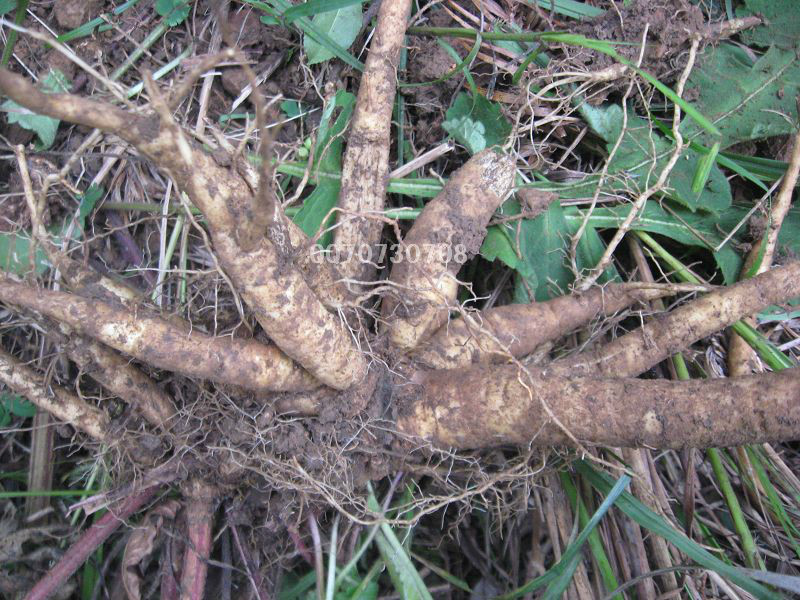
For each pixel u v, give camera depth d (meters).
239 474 0.32
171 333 0.27
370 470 0.32
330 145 0.35
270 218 0.22
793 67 0.38
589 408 0.28
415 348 0.32
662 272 0.37
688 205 0.37
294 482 0.31
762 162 0.37
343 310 0.32
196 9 0.38
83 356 0.29
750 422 0.26
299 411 0.31
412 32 0.38
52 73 0.37
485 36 0.36
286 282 0.25
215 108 0.39
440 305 0.31
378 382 0.31
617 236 0.34
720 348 0.39
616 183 0.38
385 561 0.32
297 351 0.27
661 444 0.27
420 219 0.32
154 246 0.38
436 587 0.39
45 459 0.37
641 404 0.27
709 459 0.38
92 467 0.37
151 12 0.38
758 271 0.35
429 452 0.32
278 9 0.37
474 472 0.34
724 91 0.38
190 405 0.31
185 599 0.32
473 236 0.32
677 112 0.33
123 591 0.36
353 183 0.33
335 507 0.31
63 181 0.28
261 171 0.20
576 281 0.34
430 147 0.40
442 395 0.31
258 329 0.30
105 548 0.38
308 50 0.37
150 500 0.34
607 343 0.34
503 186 0.32
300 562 0.38
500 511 0.35
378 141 0.33
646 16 0.37
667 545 0.36
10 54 0.35
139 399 0.31
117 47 0.38
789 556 0.37
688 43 0.38
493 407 0.30
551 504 0.37
